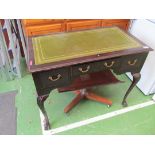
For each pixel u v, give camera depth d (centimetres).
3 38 189
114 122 162
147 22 178
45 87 127
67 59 120
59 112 173
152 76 179
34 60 118
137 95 193
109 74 174
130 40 146
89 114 171
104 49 132
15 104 181
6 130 155
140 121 164
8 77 212
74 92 188
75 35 152
